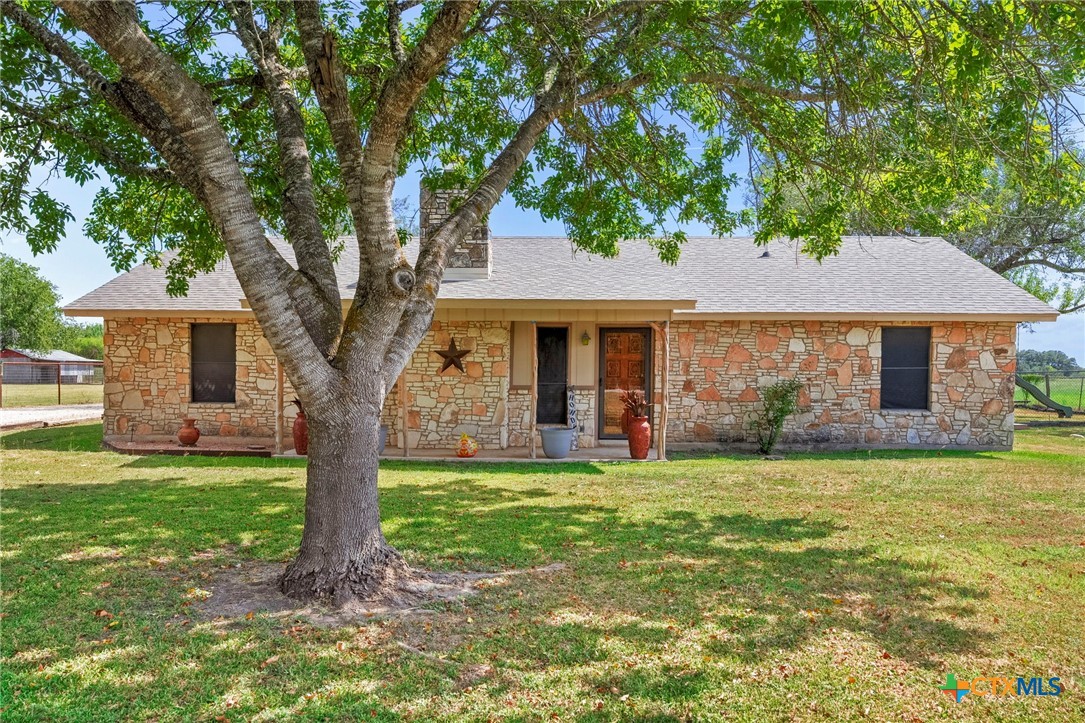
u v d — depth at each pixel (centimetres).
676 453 1191
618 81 620
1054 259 2062
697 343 1250
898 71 591
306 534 452
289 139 504
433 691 325
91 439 1328
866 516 686
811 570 507
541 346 1229
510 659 358
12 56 560
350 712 304
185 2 648
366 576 444
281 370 1119
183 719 297
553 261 1374
